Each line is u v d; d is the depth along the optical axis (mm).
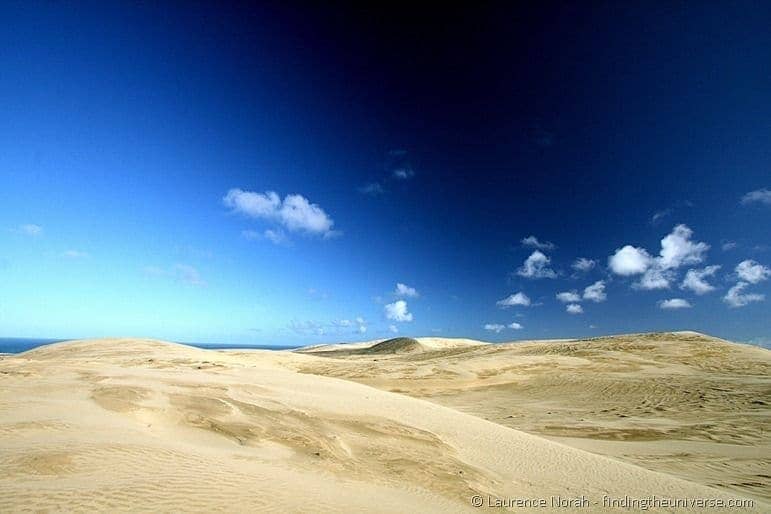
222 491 6867
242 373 22047
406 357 54188
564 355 40156
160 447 8578
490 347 52500
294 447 10570
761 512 9555
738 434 17875
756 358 36469
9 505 5512
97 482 6539
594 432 18812
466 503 8680
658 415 21672
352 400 16922
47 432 8797
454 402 27156
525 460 12055
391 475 9773
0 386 13281
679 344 41844
